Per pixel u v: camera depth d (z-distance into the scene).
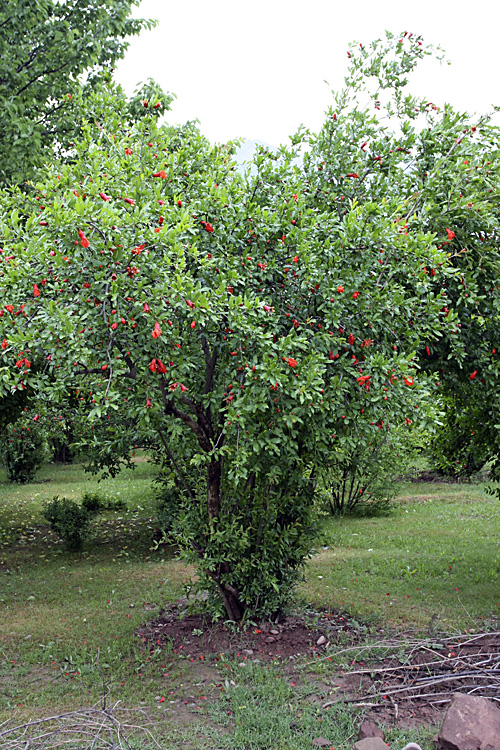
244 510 5.98
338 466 6.36
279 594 6.04
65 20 11.09
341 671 5.05
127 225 4.18
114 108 6.02
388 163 6.03
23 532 11.84
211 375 5.31
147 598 7.48
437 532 10.77
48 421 10.01
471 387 6.55
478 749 3.70
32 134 9.63
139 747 4.02
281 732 4.17
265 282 5.15
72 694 4.86
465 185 5.92
